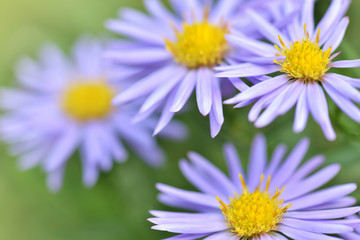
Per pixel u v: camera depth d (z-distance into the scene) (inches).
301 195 7.5
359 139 7.8
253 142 8.3
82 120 10.1
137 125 9.8
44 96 10.6
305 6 7.6
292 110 8.5
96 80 10.5
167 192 7.6
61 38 11.4
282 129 8.6
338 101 7.1
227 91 7.8
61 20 11.4
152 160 9.6
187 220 7.4
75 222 10.0
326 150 8.8
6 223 10.3
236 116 8.5
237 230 7.4
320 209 7.4
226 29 8.2
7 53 11.6
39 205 10.3
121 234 9.4
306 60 7.3
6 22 11.8
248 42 7.5
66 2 11.2
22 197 10.4
